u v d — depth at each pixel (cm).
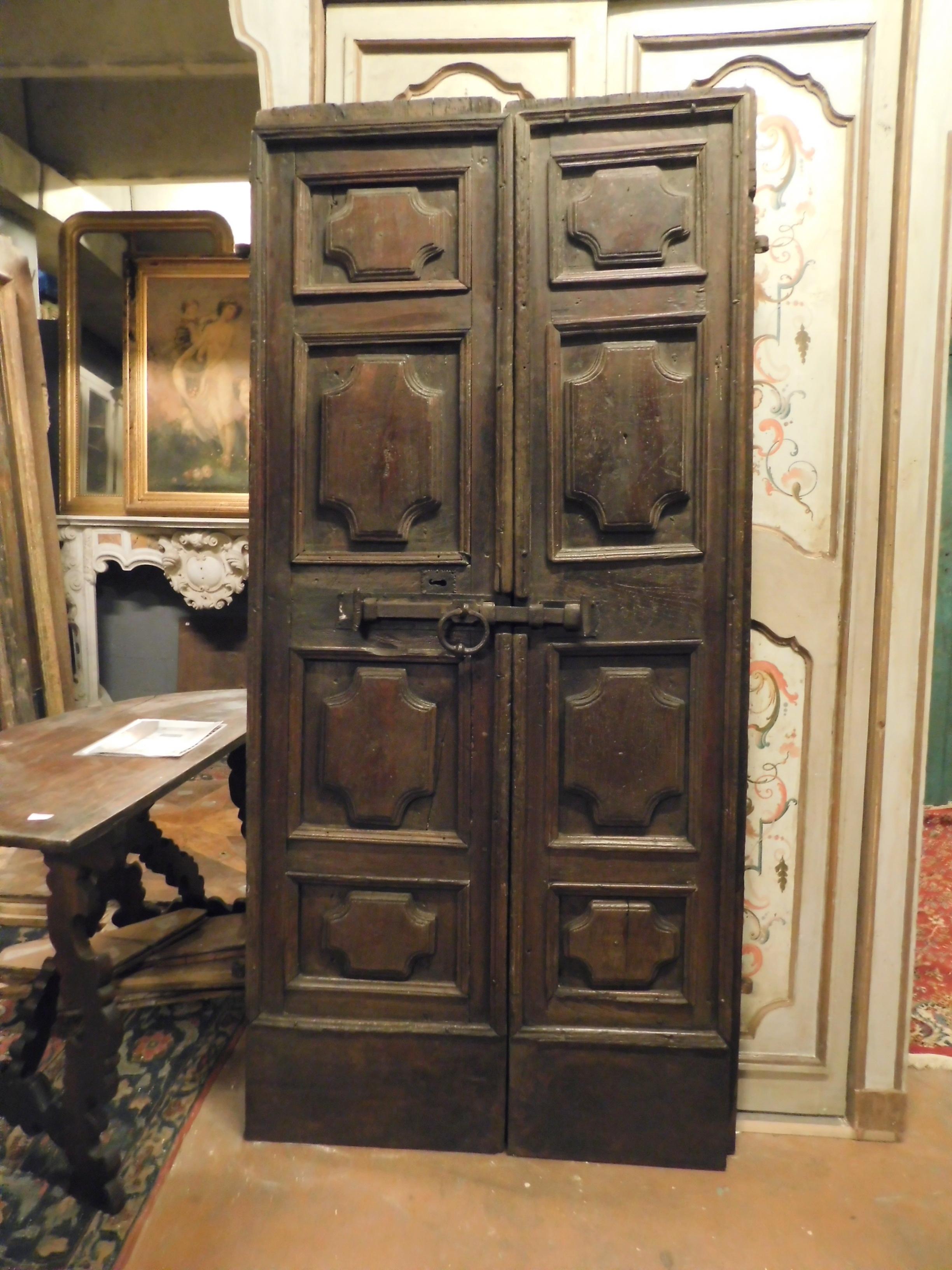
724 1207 135
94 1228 129
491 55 147
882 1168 146
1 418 305
